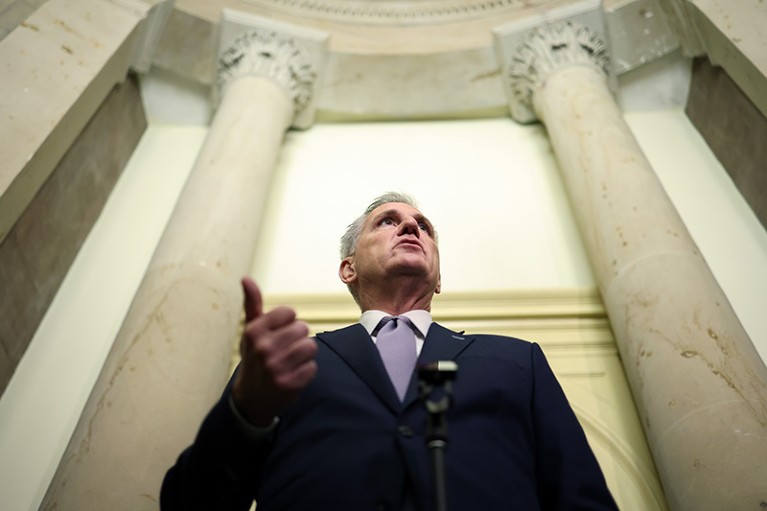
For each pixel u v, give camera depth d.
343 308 4.92
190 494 1.79
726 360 3.47
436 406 1.53
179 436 3.36
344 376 2.03
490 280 5.09
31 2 5.27
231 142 5.32
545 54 6.27
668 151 5.96
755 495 2.87
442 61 6.78
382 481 1.72
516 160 6.17
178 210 4.72
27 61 4.80
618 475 3.79
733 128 5.50
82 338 4.57
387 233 2.75
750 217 5.23
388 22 7.05
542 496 1.96
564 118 5.58
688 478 3.11
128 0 5.93
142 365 3.60
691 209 5.39
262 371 1.69
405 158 6.30
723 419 3.19
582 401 4.17
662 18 6.32
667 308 3.82
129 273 5.04
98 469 3.12
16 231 4.34
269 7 6.89
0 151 4.20
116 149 5.80
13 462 3.88
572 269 5.12
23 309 4.39
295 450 1.87
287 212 5.75
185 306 3.97
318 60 6.58
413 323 2.30
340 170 6.18
